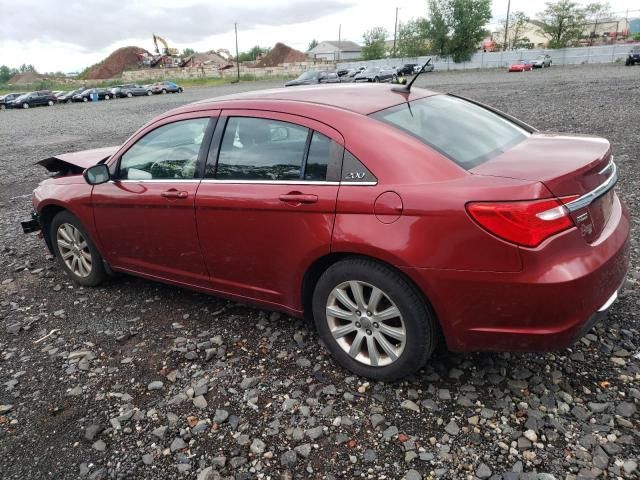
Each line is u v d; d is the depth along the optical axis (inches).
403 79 158.6
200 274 150.9
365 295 118.5
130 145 160.6
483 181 101.7
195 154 143.3
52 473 103.3
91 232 175.5
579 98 703.7
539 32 3201.3
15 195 370.0
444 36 2723.9
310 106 126.2
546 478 92.3
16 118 1346.0
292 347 139.9
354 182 113.4
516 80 1312.7
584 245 101.3
